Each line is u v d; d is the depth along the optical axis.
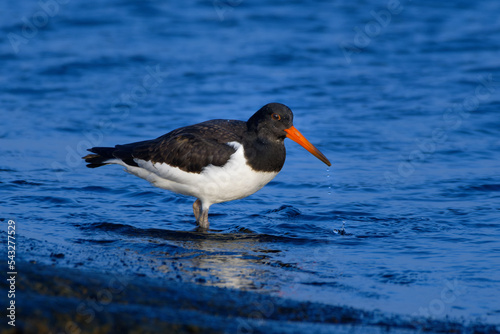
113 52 25.08
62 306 7.01
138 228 11.83
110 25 28.50
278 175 15.23
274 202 13.55
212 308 7.78
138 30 27.91
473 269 9.93
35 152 16.27
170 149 11.94
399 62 24.55
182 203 13.52
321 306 8.29
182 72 23.08
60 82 22.12
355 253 10.69
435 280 9.52
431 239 11.31
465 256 10.48
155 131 17.91
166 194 13.95
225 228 12.05
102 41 26.41
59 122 18.50
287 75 23.02
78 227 11.66
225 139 11.73
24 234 10.97
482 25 28.64
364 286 9.26
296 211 12.83
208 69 23.45
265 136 11.70
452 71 23.39
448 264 10.15
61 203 13.02
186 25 28.62
